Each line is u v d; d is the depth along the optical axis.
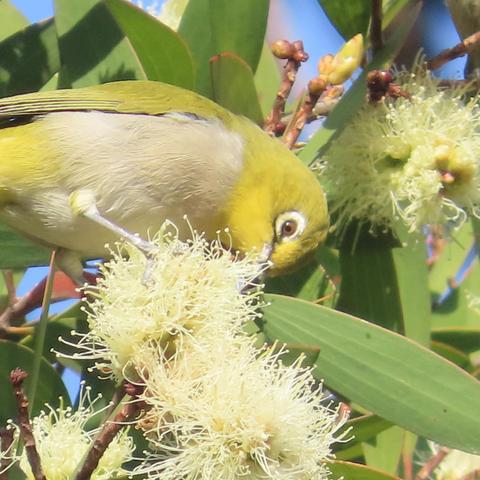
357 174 10.48
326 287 10.95
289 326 9.23
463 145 10.26
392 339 8.97
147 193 10.46
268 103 12.37
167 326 7.62
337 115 10.14
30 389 8.23
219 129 10.57
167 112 10.53
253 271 8.41
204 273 7.92
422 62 10.59
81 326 10.60
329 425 7.79
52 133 10.43
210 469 7.34
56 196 10.44
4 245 10.71
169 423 7.43
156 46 10.64
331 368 9.06
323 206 10.51
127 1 10.01
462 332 11.02
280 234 10.49
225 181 10.48
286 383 7.71
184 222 10.64
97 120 10.46
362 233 10.78
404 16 10.82
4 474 7.70
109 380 9.67
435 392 8.80
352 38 10.47
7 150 10.41
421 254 10.63
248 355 7.72
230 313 7.91
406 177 10.22
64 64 11.17
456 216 10.34
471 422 8.71
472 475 10.08
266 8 10.84
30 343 10.48
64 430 8.24
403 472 10.45
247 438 7.42
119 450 7.99
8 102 10.52
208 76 11.27
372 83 10.08
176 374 7.52
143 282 7.80
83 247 10.66
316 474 7.61
